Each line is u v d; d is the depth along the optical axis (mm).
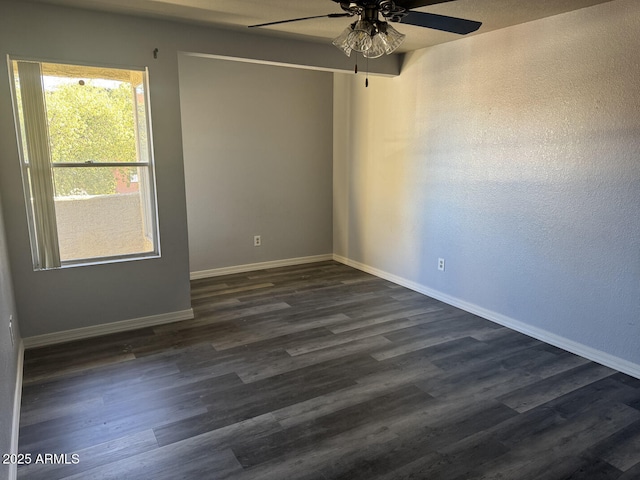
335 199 5945
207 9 3062
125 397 2637
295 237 5844
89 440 2236
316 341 3447
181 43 3473
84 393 2678
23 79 3047
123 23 3262
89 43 3178
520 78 3373
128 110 3443
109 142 3414
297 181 5723
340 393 2691
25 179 3160
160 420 2410
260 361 3107
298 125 5598
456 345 3375
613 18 2766
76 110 3254
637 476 1997
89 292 3457
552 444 2213
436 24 2408
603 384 2793
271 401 2604
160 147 3549
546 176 3283
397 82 4605
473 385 2781
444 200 4219
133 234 3611
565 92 3082
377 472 2018
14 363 2639
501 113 3555
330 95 5746
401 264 4891
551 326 3381
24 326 3260
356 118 5328
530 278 3492
